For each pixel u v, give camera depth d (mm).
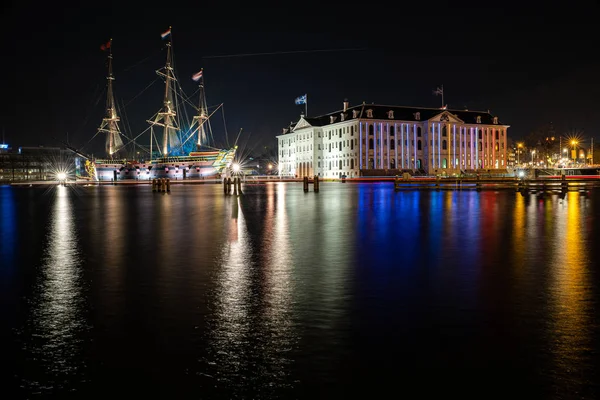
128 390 6750
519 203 42156
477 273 13695
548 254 16703
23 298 11352
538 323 9242
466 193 60625
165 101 131375
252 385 6859
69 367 7465
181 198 54000
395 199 48938
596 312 9898
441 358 7684
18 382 6996
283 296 11328
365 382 6918
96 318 9766
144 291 11914
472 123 158625
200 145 140625
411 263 15250
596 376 7039
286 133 189625
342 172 156000
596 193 58156
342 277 13297
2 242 20641
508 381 6914
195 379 7043
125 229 25172
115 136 138000
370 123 148875
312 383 6898
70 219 30906
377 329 8992
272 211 35438
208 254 17188
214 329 9055
